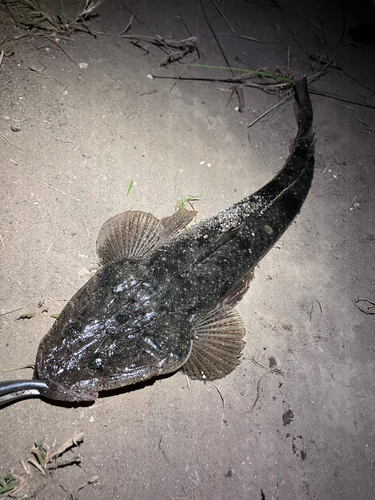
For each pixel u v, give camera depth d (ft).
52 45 1.70
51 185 1.47
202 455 1.28
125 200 1.56
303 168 1.81
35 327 1.28
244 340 1.48
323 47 2.32
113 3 1.93
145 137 1.70
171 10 2.06
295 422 1.41
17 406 1.18
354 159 2.01
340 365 1.55
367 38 2.43
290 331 1.55
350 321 1.63
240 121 1.93
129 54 1.84
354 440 1.44
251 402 1.39
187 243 1.42
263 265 1.63
